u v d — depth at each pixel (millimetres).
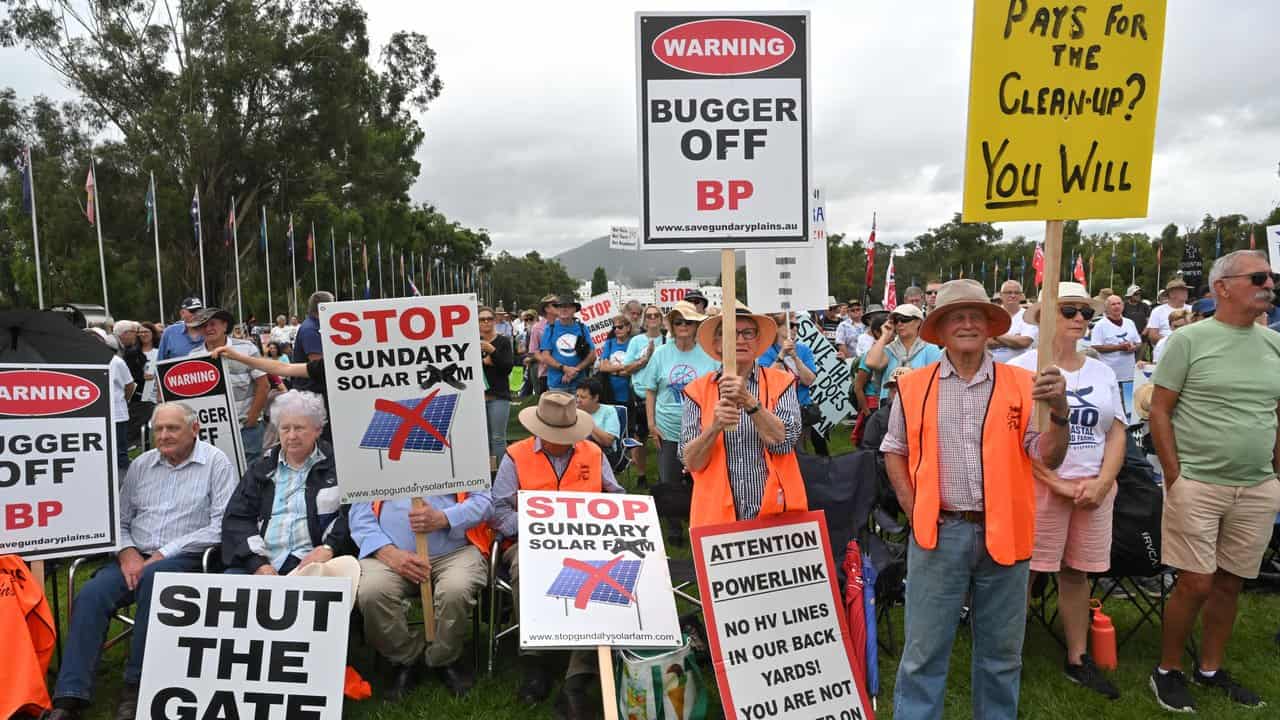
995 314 3217
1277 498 3871
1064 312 4066
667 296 13953
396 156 45344
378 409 4129
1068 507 4133
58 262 34344
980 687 3336
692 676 3787
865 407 7652
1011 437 3156
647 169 3232
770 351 7332
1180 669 4027
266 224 38312
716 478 3656
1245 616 4992
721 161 3244
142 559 4379
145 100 36094
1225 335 3855
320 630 3705
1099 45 3049
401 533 4500
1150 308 14328
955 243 82125
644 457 8617
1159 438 4008
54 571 4566
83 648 4027
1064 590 4281
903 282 82500
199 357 6047
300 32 36469
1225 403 3820
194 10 34438
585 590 3861
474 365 4188
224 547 4387
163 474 4594
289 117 36406
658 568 4027
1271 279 3732
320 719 3611
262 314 40906
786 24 3227
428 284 69688
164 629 3688
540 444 4801
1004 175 3068
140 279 35375
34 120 35938
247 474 4523
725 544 3582
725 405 3279
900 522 6191
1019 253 78688
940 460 3244
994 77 3045
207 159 35125
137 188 34469
